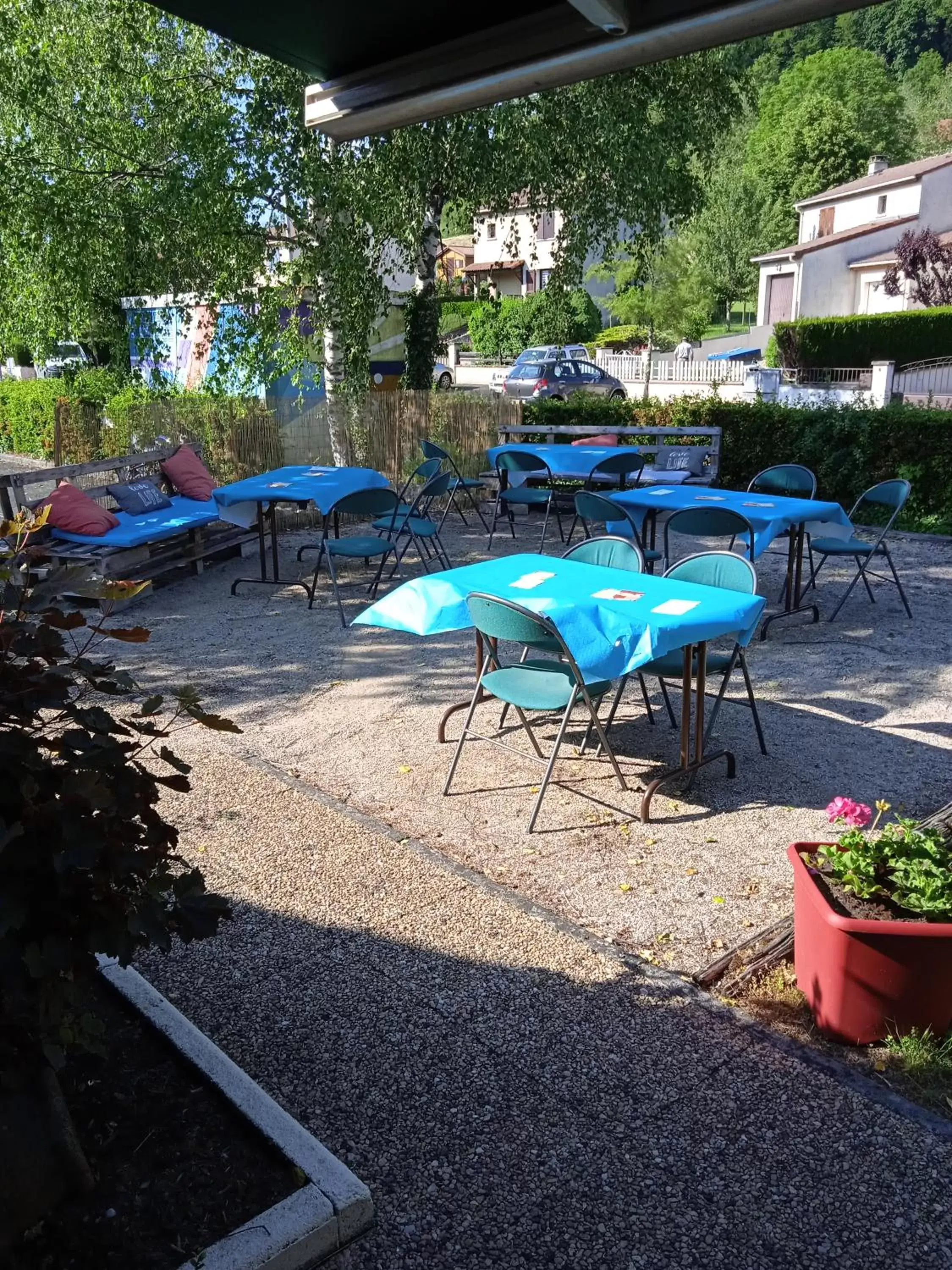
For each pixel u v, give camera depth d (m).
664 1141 2.63
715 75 13.51
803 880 3.15
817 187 51.66
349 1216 2.26
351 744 5.43
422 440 12.05
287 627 7.62
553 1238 2.34
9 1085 2.11
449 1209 2.42
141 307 12.79
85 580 2.20
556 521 11.46
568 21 2.12
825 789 4.81
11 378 22.81
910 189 35.91
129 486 9.37
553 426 12.36
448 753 5.30
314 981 3.32
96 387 16.44
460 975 3.35
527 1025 3.10
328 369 13.57
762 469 12.83
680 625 4.20
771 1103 2.77
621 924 3.70
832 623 7.61
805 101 53.00
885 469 11.77
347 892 3.88
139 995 2.96
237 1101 2.54
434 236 13.85
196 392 14.18
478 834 4.41
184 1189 2.32
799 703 5.97
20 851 2.03
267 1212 2.21
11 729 2.19
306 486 8.48
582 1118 2.71
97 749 2.14
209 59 11.66
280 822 4.47
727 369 31.28
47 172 11.37
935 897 2.96
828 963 2.99
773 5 1.85
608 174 13.06
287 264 12.45
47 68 10.77
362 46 2.44
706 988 3.31
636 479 11.03
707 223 42.56
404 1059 2.94
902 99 58.12
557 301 14.30
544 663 4.89
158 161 11.84
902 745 5.32
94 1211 2.25
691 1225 2.37
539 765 5.14
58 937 2.00
